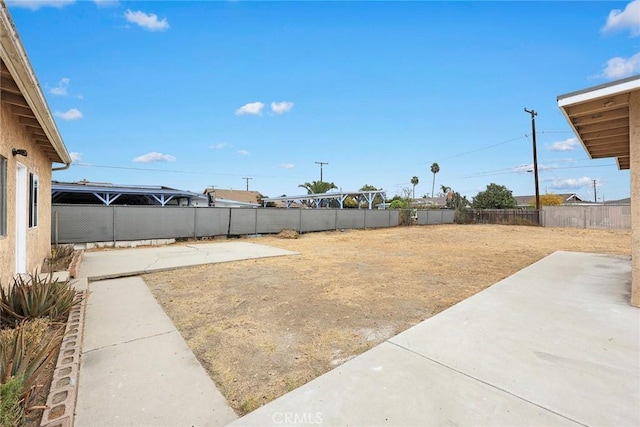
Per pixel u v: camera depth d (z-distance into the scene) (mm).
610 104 4016
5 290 3805
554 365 2412
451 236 15328
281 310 4086
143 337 3084
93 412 1892
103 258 8008
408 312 4000
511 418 1777
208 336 3227
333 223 18109
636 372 2301
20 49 2537
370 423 1740
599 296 4371
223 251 9617
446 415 1807
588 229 19359
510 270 6816
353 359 2547
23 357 2139
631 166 3867
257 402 2082
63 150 6074
